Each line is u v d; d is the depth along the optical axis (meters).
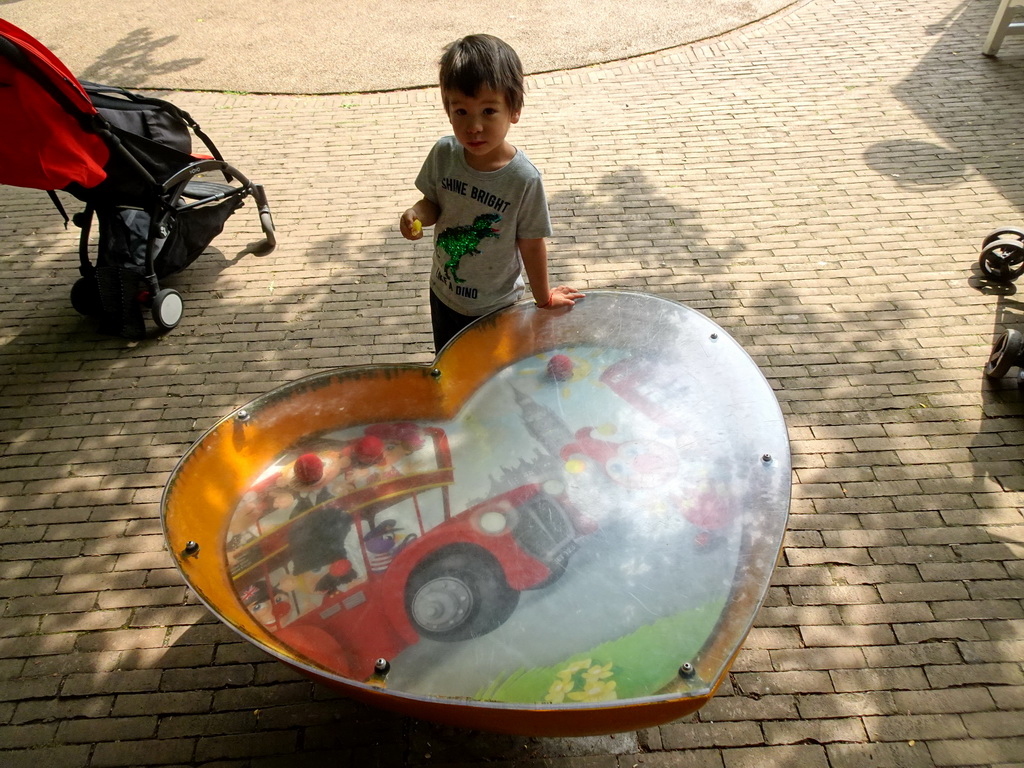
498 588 2.06
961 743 2.53
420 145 6.11
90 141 3.74
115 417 3.81
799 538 3.15
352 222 5.22
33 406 3.88
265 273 4.77
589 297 2.99
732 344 2.78
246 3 8.85
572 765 2.49
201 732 2.62
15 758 2.55
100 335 4.33
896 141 5.79
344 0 8.80
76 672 2.78
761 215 5.10
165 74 7.33
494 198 2.58
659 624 1.95
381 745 2.57
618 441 2.46
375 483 2.34
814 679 2.70
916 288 4.43
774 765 2.48
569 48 7.43
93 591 3.04
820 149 5.75
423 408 2.56
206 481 2.24
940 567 3.04
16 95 3.40
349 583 2.08
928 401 3.74
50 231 5.22
